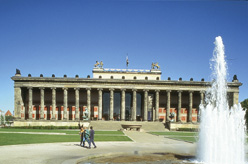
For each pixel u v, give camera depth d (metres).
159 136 61.31
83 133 36.28
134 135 62.84
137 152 31.53
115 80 112.25
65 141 42.47
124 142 43.22
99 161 25.39
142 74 124.38
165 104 123.75
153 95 123.94
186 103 124.06
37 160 23.67
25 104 119.88
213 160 27.56
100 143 40.91
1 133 57.81
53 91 111.94
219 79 38.00
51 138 47.72
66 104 111.50
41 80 111.12
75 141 42.78
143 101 123.12
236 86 114.12
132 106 120.00
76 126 94.25
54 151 30.16
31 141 40.75
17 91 111.06
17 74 112.25
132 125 84.62
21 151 29.34
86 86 112.44
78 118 111.69
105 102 124.38
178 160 27.08
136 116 124.25
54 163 22.30
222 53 37.81
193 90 114.19
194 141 47.56
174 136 61.97
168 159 27.45
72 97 121.75
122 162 25.09
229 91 113.75
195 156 29.73
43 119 111.12
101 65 124.69
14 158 24.48
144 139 51.50
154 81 113.06
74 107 121.19
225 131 29.50
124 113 112.25
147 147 36.97
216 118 29.52
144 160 26.47
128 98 125.31
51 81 111.81
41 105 111.56
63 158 25.12
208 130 28.91
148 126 101.19
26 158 24.62
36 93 120.50
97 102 122.44
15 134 55.78
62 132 68.12
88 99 112.38
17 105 110.31
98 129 94.38
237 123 30.50
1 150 29.92
